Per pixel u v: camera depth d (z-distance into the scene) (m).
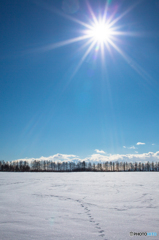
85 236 3.66
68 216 5.20
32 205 6.68
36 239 3.48
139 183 15.50
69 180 18.94
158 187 12.52
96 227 4.24
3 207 6.35
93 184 14.58
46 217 5.09
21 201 7.45
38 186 13.08
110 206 6.53
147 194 9.30
